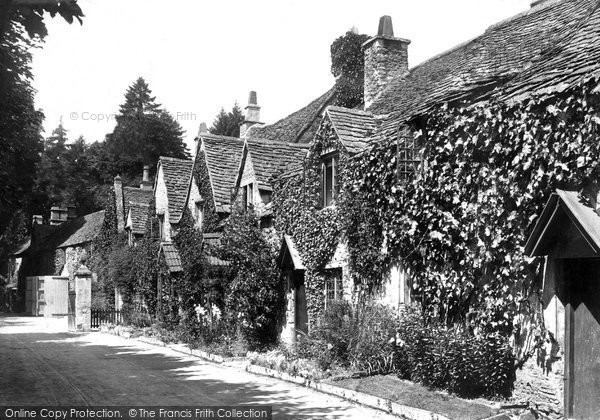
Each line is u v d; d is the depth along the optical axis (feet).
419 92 51.19
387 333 40.27
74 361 56.03
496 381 31.63
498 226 32.09
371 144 44.27
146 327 90.02
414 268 39.78
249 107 106.11
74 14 19.53
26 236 205.77
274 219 59.98
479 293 33.81
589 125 26.66
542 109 29.35
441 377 33.37
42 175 189.06
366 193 44.86
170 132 216.13
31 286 160.45
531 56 37.88
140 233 112.27
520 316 31.17
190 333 68.08
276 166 65.82
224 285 65.46
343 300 45.96
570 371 28.27
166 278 85.61
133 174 212.23
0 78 34.19
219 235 70.79
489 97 34.17
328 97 82.69
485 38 49.60
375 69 64.85
